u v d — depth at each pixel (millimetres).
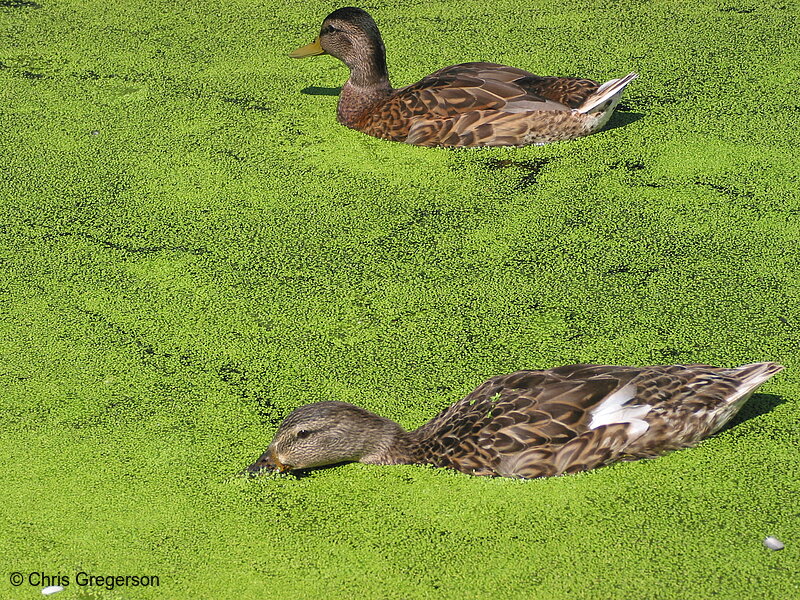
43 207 10781
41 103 12805
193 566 6512
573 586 6199
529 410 6980
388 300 9164
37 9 15383
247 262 9789
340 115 12195
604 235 9945
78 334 8859
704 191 10570
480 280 9375
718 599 6055
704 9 14586
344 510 6879
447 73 11945
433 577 6328
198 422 7785
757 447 7129
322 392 8062
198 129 12172
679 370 7195
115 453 7484
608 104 11555
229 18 14961
